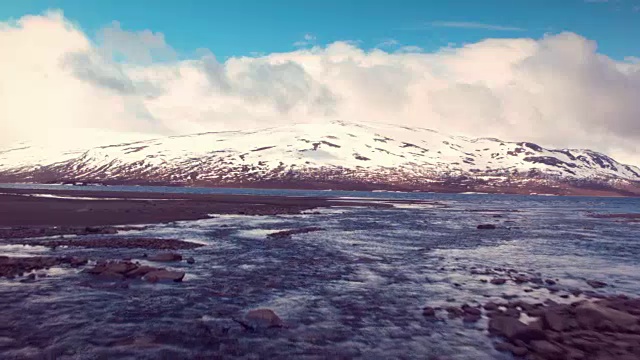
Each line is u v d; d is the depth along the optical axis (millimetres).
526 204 144125
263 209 74062
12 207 53375
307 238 34875
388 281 19125
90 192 126000
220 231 38625
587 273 22141
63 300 14766
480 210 94375
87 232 33969
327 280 19031
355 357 10578
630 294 17578
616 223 60156
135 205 67938
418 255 27203
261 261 23484
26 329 11898
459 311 14430
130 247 26859
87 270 19531
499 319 12852
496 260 25938
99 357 10195
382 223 52844
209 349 10875
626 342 11578
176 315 13539
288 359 10383
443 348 11242
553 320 13109
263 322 13023
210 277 19094
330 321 13312
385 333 12320
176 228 40125
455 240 36219
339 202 114625
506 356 10734
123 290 16391
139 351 10609
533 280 19812
